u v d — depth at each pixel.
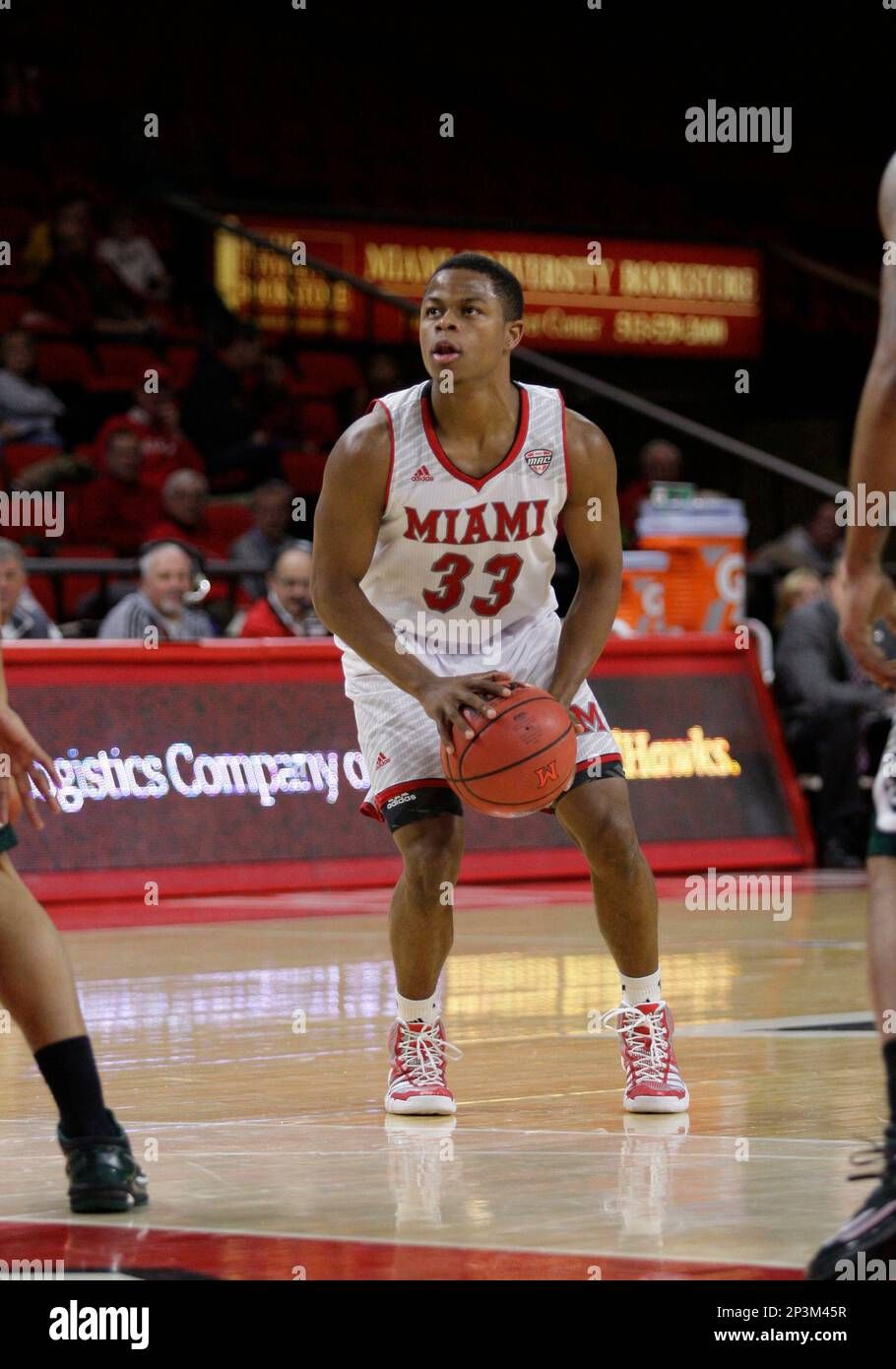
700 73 35.00
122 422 23.06
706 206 34.62
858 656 4.64
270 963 11.44
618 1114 6.89
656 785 17.48
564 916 14.16
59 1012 5.43
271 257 28.36
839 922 13.70
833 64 34.75
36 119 28.83
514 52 35.09
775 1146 6.23
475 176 33.53
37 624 16.08
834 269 34.28
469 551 7.05
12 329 24.81
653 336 30.86
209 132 31.28
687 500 18.22
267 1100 7.21
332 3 33.09
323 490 6.98
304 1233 5.07
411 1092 6.88
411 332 29.47
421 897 6.88
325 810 16.22
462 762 6.53
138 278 26.64
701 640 17.95
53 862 14.84
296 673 16.23
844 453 32.09
